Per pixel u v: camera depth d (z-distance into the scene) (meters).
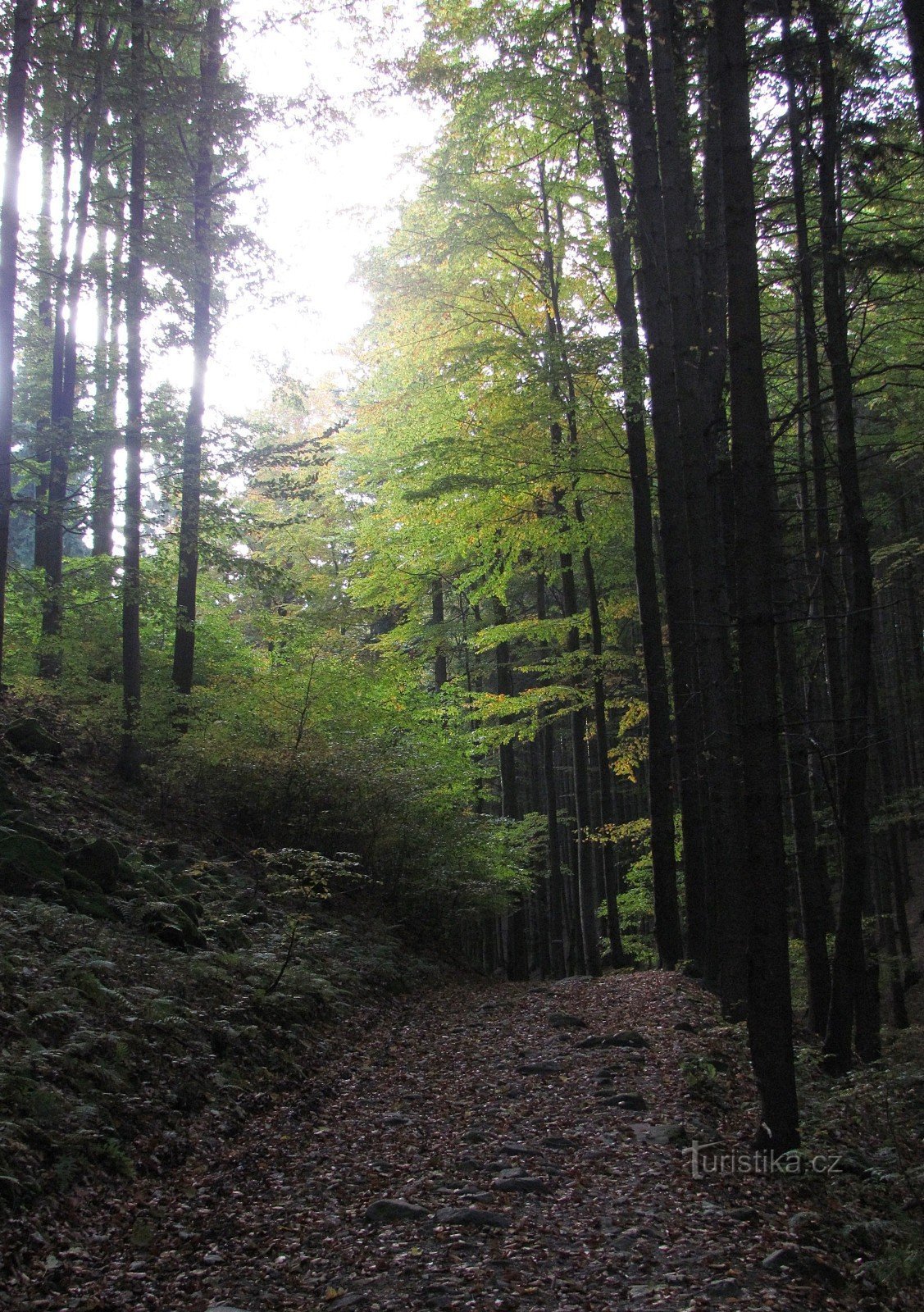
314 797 15.17
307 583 21.88
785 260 11.84
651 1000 11.80
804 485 13.66
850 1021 10.00
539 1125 7.25
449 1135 7.11
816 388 10.66
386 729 17.55
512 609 27.22
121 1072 6.89
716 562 11.60
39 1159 5.58
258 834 14.98
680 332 11.35
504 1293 4.71
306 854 10.91
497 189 15.94
